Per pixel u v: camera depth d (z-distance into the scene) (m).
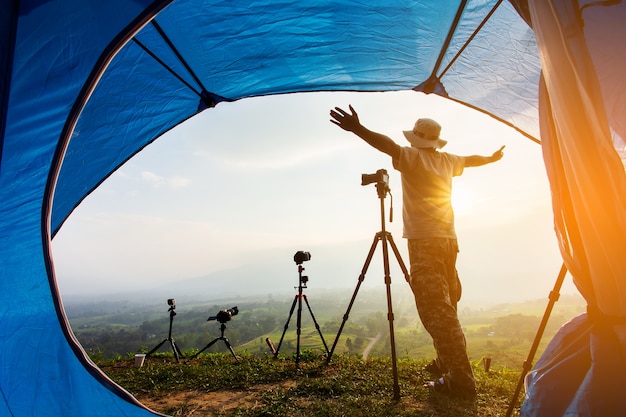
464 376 3.25
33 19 2.05
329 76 4.80
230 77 4.67
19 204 2.17
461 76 4.50
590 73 1.75
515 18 3.52
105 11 2.14
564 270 2.56
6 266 2.15
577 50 1.77
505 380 3.95
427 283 3.46
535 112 4.32
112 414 2.25
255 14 3.72
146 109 4.54
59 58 2.13
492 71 4.21
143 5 2.12
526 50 3.79
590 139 1.76
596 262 1.80
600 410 1.64
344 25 3.92
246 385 4.13
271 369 4.73
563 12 1.81
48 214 2.28
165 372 4.81
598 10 1.72
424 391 3.53
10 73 2.02
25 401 2.09
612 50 1.72
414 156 3.60
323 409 3.16
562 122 1.87
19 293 2.18
